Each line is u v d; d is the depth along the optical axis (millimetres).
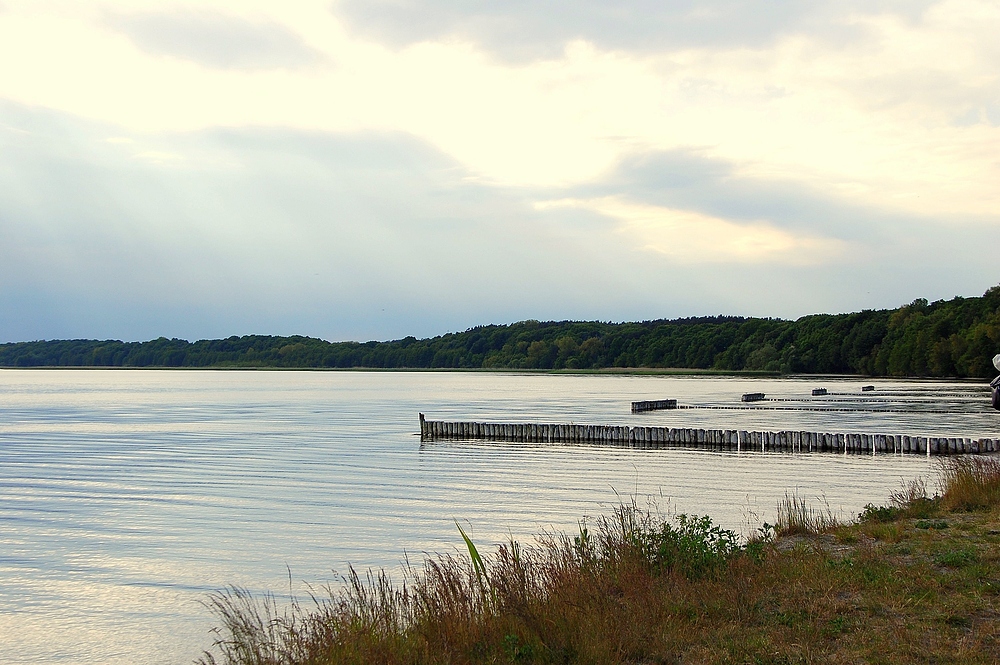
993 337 121375
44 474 36688
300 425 64000
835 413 68312
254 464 39750
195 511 27562
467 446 47562
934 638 8070
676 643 8281
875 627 8461
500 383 170000
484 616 9414
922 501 17469
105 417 73375
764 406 78062
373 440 51594
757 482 31672
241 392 129375
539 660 8156
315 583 18344
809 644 8055
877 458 40031
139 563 20750
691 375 194875
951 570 10617
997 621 8453
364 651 8820
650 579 10414
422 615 9695
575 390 130000
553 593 9820
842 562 11133
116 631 15867
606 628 8578
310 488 32094
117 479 35062
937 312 144625
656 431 48562
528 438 51688
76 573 19953
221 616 16312
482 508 26859
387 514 26266
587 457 41594
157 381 191250
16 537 23875
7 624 16406
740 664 7695
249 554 21344
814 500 26641
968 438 46281
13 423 66688
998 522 14031
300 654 9766
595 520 23938
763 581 10383
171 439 52875
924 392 100562
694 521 13320
